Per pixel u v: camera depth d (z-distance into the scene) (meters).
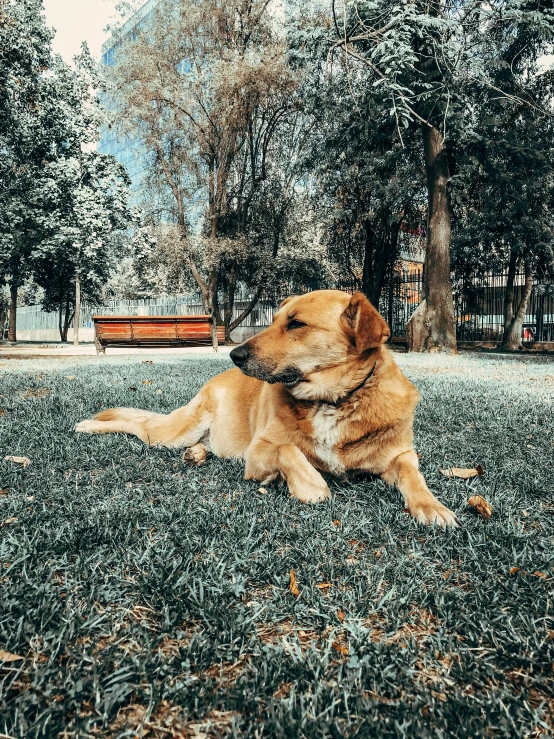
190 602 1.63
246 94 25.11
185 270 30.58
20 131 21.39
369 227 24.14
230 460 3.64
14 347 24.23
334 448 2.94
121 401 5.87
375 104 16.62
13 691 1.24
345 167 22.62
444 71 14.71
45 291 35.34
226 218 29.89
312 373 2.94
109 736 1.13
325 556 2.05
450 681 1.34
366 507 2.66
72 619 1.51
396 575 1.90
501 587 1.81
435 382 8.44
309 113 20.38
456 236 21.23
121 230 26.36
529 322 25.42
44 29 21.81
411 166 20.78
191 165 27.81
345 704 1.21
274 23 26.64
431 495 2.59
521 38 16.52
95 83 23.78
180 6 25.31
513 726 1.16
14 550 1.98
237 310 36.72
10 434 4.02
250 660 1.39
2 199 22.16
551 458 3.68
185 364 11.30
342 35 13.34
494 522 2.41
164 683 1.26
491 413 5.47
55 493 2.74
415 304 26.44
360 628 1.52
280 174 29.48
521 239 20.19
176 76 25.94
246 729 1.17
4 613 1.54
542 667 1.39
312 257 29.64
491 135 17.98
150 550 1.99
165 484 2.99
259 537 2.17
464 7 13.83
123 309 42.78
